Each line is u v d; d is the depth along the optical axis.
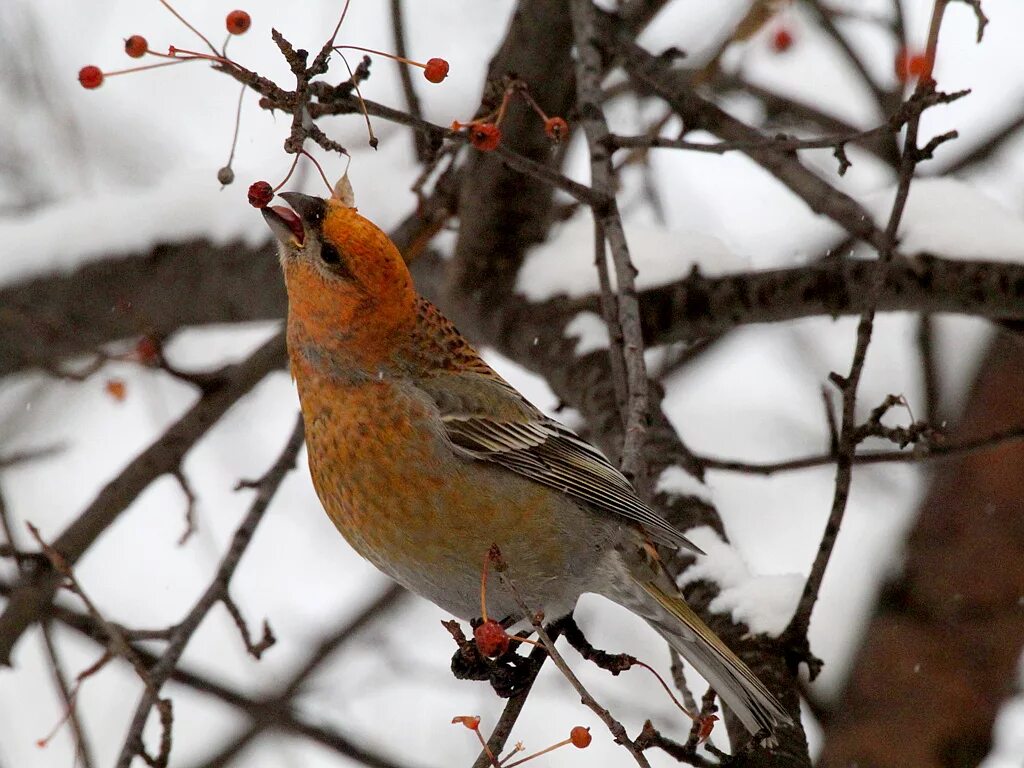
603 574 8.70
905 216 11.13
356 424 8.27
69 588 8.14
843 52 13.82
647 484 8.95
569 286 11.91
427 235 11.55
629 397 8.16
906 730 13.48
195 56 6.78
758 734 7.62
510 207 11.91
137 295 13.69
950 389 15.66
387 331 8.34
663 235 12.15
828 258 11.13
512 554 8.40
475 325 12.48
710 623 8.80
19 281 13.77
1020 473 14.02
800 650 8.37
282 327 11.62
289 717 11.97
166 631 9.17
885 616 14.05
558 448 8.61
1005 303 10.56
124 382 12.77
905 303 10.87
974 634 13.67
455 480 8.28
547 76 11.32
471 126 7.65
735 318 11.30
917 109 7.75
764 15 12.66
